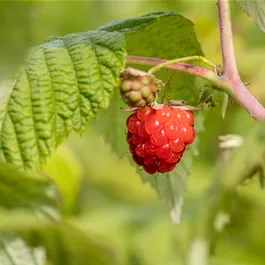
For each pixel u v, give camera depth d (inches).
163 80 15.4
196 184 23.0
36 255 13.6
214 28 23.8
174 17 14.9
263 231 20.2
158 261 19.2
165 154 13.8
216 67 13.8
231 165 12.6
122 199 27.3
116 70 13.8
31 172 13.7
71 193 20.1
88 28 29.4
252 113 13.6
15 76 13.9
